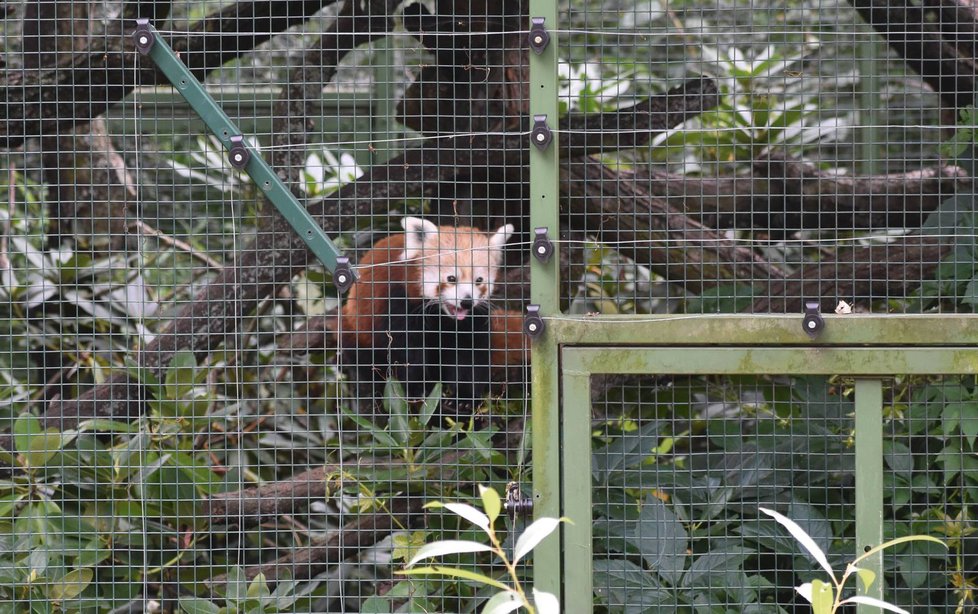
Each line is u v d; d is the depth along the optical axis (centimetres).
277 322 1030
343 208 771
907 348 497
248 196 1052
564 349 514
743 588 567
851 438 664
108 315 939
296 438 937
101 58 708
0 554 611
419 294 842
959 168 814
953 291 693
